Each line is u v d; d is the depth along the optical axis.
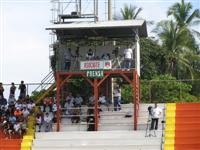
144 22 45.12
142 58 66.62
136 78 45.16
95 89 44.84
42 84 48.34
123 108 47.25
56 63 46.12
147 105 46.88
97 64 44.97
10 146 43.28
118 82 58.84
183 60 69.88
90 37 46.66
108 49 45.91
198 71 71.44
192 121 44.28
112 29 45.31
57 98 45.28
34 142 43.38
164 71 69.56
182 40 71.06
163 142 41.75
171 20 72.44
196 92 68.94
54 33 46.38
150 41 69.06
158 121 44.22
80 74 45.28
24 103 47.22
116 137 42.91
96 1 47.59
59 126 45.06
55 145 42.78
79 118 46.00
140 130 44.06
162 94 58.41
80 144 42.75
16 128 45.91
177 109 45.41
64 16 47.16
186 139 41.97
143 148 41.44
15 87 48.22
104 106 46.94
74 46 46.28
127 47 45.88
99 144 42.38
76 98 46.97
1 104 47.75
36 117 46.12
